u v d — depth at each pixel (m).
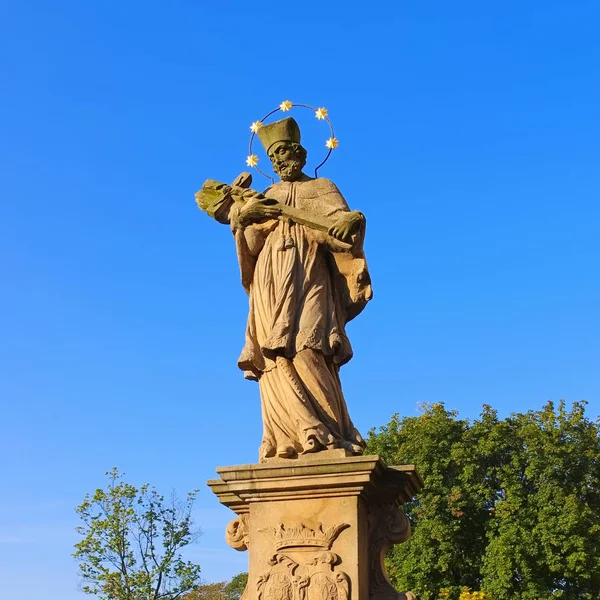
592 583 31.58
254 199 8.97
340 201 9.02
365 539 7.79
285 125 9.30
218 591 54.44
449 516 33.75
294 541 7.59
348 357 8.48
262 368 8.50
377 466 7.61
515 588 31.62
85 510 33.84
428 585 32.97
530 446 34.47
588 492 34.31
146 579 32.88
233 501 8.25
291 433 8.06
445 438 35.62
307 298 8.52
